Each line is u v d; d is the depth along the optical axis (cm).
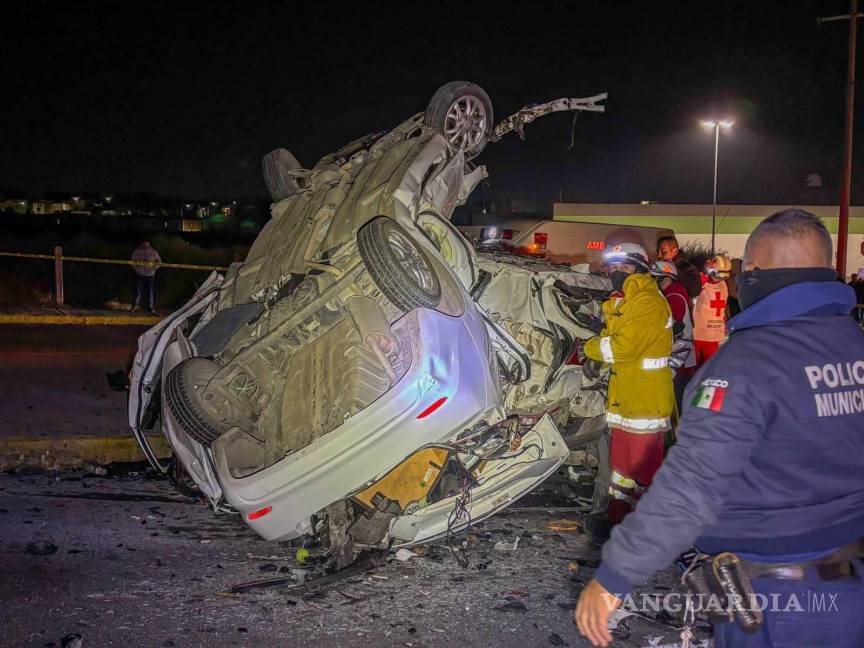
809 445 231
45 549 525
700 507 226
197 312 656
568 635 427
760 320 246
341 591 480
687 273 789
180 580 489
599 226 1936
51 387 1020
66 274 2300
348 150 738
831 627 230
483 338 532
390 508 510
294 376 564
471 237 805
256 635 418
